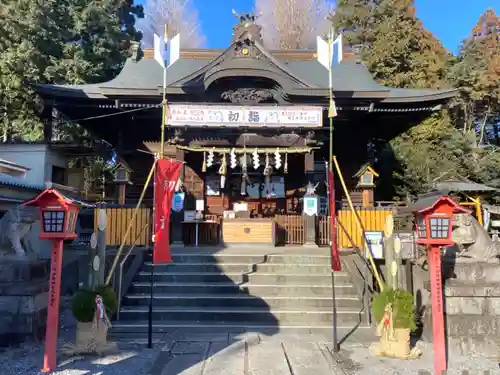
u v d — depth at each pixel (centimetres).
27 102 2086
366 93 1472
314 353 699
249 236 1398
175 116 1416
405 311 680
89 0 2358
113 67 2442
